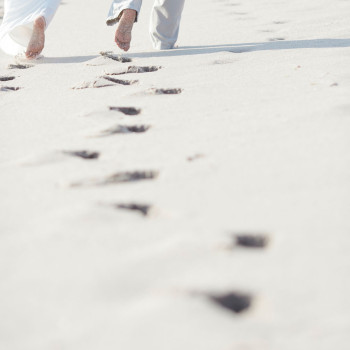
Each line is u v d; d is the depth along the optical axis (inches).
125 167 116.6
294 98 157.6
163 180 109.2
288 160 114.0
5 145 137.9
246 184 104.7
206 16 334.6
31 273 81.0
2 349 65.6
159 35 245.4
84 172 115.9
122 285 77.0
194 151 123.0
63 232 91.4
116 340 66.1
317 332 66.1
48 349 64.9
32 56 234.7
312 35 258.8
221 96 167.5
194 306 71.6
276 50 230.4
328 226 88.4
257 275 77.4
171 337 66.1
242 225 90.6
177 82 188.7
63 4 437.1
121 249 85.6
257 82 181.3
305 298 72.3
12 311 72.7
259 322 68.9
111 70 211.8
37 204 103.3
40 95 185.8
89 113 158.1
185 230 89.9
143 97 173.9
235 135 131.0
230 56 223.6
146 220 94.3
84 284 77.5
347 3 337.1
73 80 203.3
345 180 103.2
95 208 98.6
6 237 91.9
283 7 343.6
